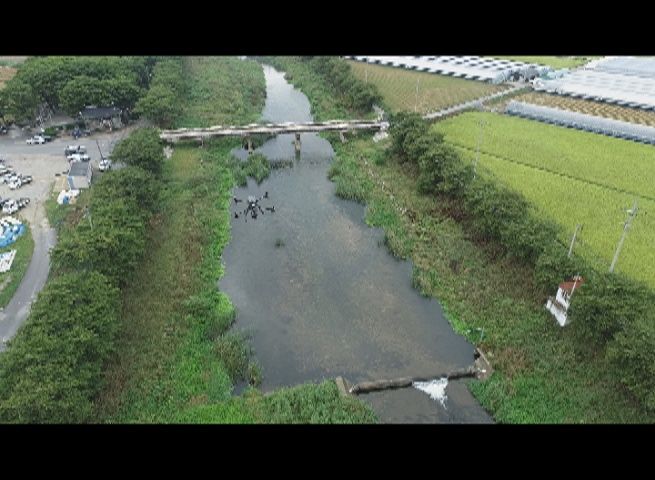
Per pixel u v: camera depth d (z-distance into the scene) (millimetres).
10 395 53812
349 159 124375
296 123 141000
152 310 76438
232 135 131500
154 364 67750
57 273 77438
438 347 72812
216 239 94875
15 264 82188
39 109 138250
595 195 103062
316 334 75125
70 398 54031
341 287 84438
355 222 101625
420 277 84750
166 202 103312
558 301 72938
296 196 111062
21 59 184250
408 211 102250
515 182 107875
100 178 102625
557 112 141250
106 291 67062
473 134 132625
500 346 71250
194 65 189875
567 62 199250
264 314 78750
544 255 75312
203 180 112062
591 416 60750
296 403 63062
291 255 92125
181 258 87750
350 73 167125
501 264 85312
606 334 65312
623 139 130500
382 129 137250
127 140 109062
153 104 129875
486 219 87562
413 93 166875
